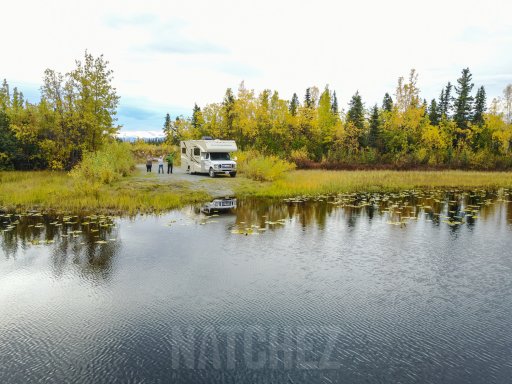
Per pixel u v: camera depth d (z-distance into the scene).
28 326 6.24
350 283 8.16
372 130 48.22
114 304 7.06
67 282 8.13
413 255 10.25
